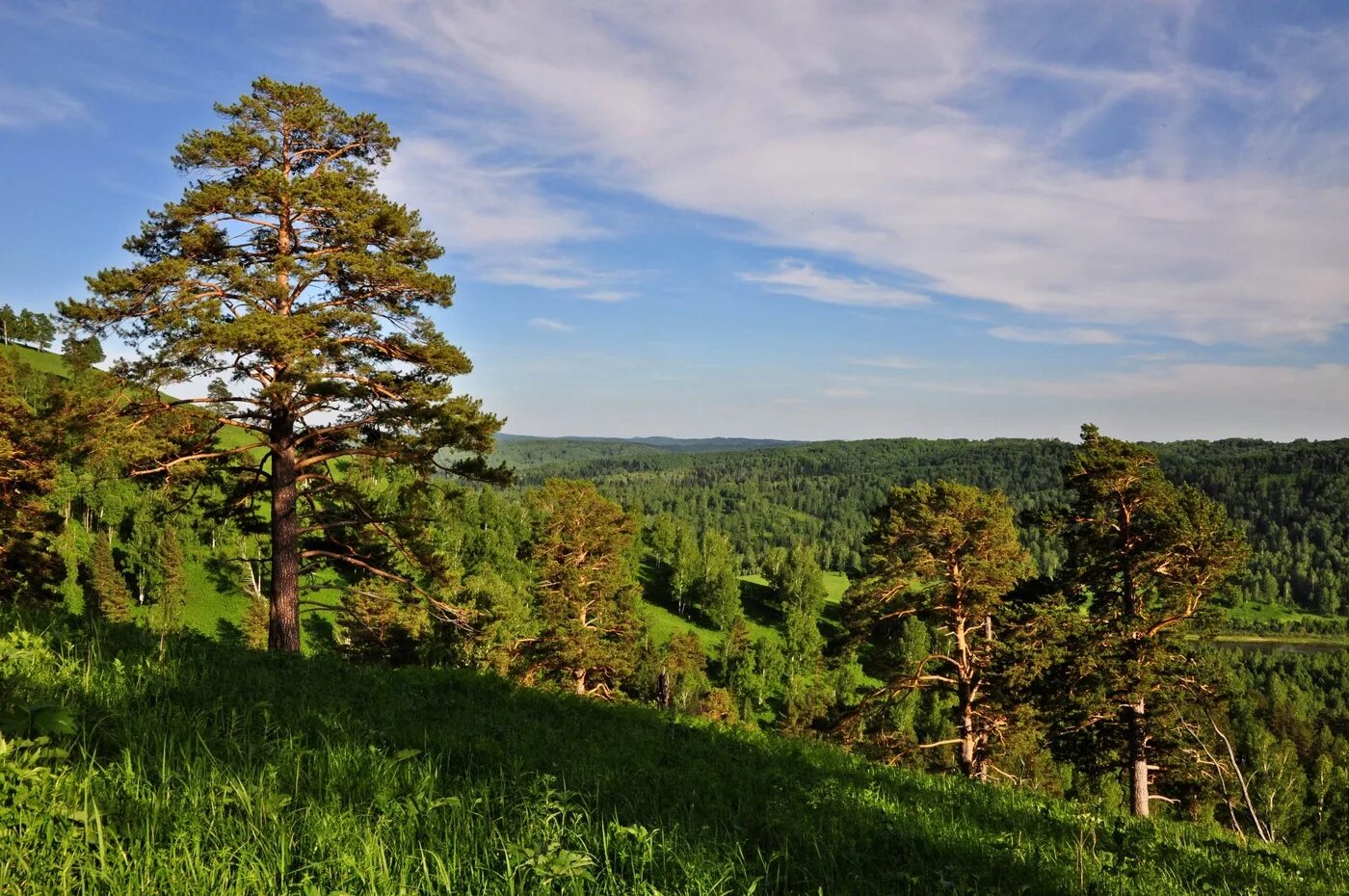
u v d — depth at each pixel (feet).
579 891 11.19
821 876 14.64
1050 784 130.93
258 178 52.47
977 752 85.25
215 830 11.11
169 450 53.88
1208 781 69.82
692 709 216.13
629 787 19.56
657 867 13.00
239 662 27.81
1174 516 70.90
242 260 55.98
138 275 50.55
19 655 17.60
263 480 60.13
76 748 13.23
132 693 17.43
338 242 57.41
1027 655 73.15
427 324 59.52
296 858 10.80
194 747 14.47
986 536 83.82
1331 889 20.34
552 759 21.81
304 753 15.76
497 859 11.88
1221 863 21.02
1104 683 70.03
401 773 15.92
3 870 9.18
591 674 124.88
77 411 50.21
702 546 481.46
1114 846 21.01
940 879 15.16
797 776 27.27
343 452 58.29
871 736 89.81
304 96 57.26
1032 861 18.21
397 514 61.72
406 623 118.93
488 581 180.75
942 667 93.71
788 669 328.90
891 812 22.56
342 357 54.90
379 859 10.87
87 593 226.79
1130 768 72.95
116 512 259.60
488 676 44.60
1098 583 76.33
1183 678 70.85
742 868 13.70
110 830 10.34
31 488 76.18
